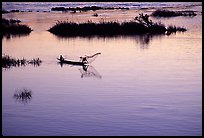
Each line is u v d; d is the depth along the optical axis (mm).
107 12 98750
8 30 55594
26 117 16453
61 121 15984
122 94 20234
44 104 18469
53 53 36219
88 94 20312
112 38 49281
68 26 56438
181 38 47312
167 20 72688
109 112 17062
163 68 27922
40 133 14688
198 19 74500
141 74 25672
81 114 16844
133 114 16844
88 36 52219
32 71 27062
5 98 19531
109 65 29375
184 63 29969
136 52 36219
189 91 20875
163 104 18328
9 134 14523
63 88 21797
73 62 30109
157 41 44875
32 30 58125
